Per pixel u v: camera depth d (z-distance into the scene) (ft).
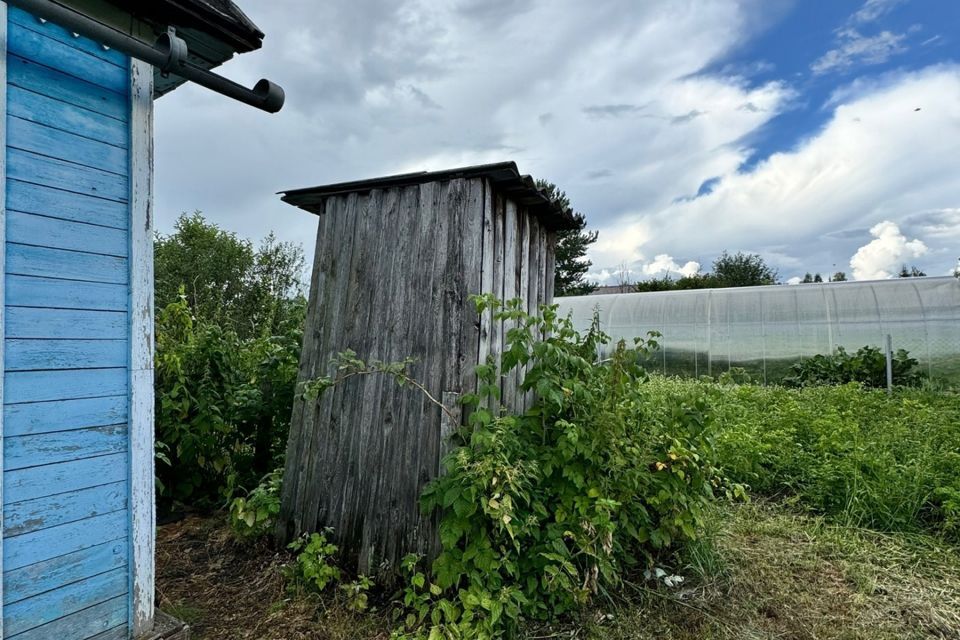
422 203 9.34
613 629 7.84
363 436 9.44
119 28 6.04
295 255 39.09
